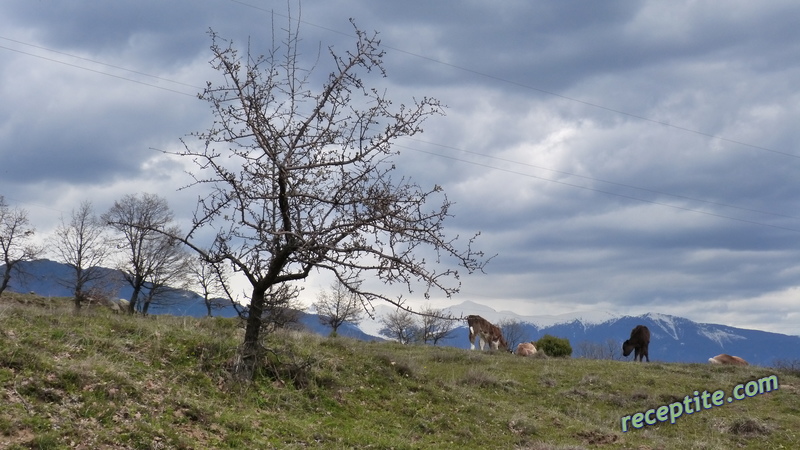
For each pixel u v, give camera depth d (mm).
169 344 14492
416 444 13398
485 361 28422
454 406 16812
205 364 13984
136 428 10141
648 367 28641
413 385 17281
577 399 22250
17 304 15828
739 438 18734
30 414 9617
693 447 16812
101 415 10242
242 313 14844
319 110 13930
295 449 11406
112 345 13453
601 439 16719
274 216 14281
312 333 21125
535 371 26359
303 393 14570
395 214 13156
